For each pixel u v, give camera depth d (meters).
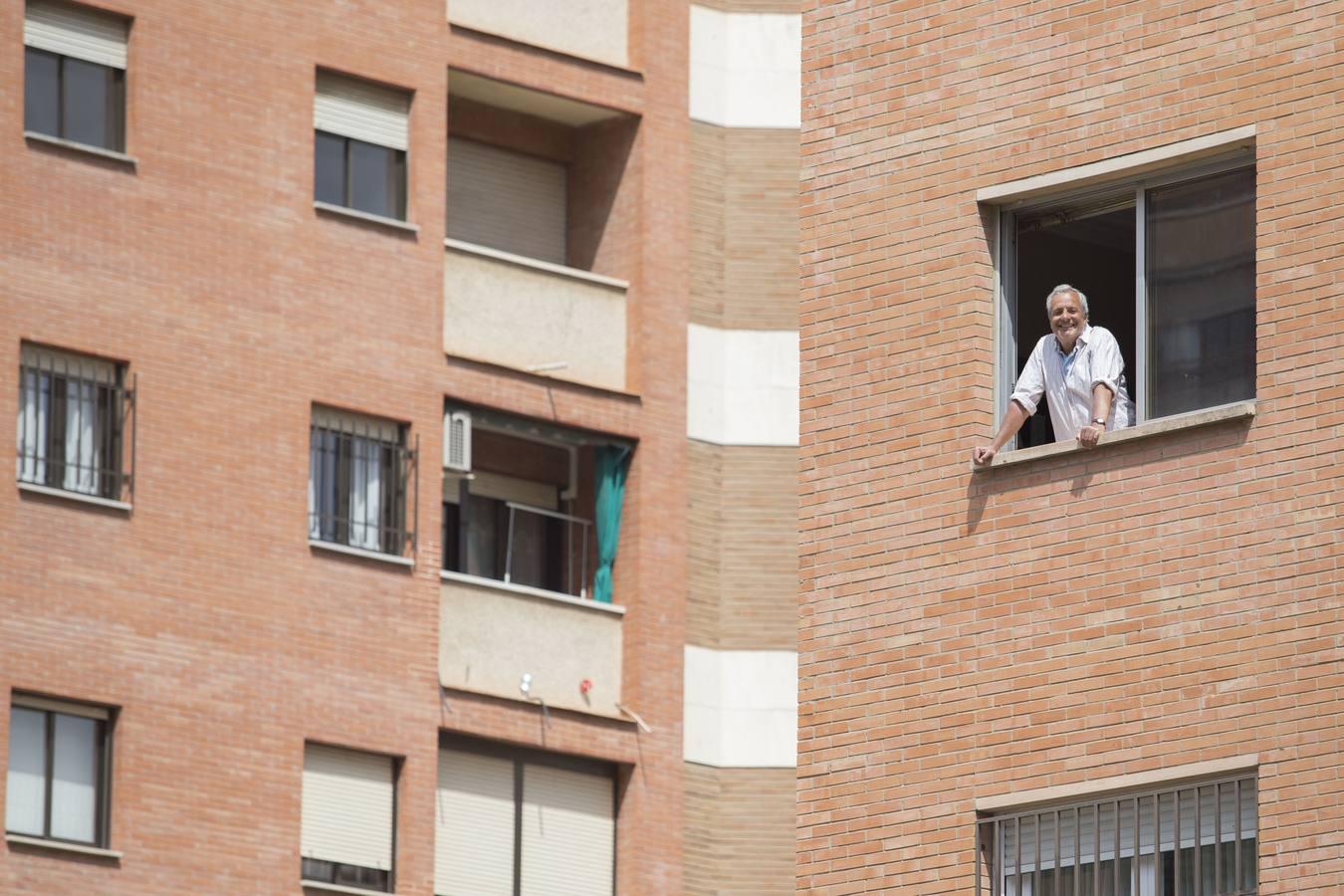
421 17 51.72
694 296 54.12
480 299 51.75
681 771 52.19
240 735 47.69
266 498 48.66
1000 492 31.84
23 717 46.12
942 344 32.53
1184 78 31.52
